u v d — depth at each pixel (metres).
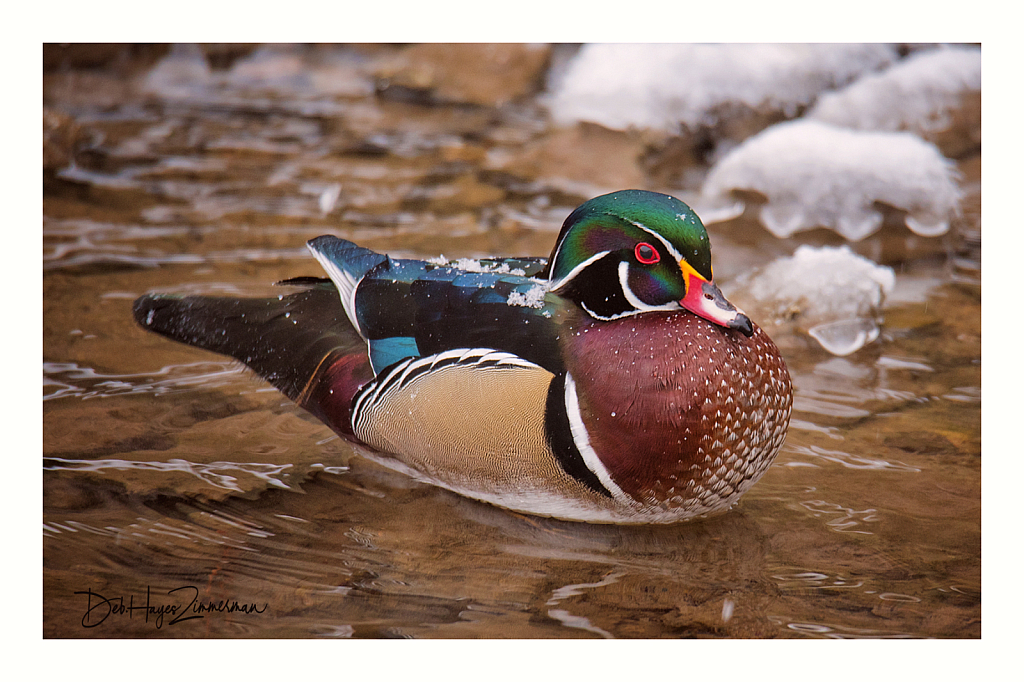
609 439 6.20
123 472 7.24
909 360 9.16
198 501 6.93
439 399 6.52
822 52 14.11
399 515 6.83
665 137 13.65
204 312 7.64
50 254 10.57
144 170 12.75
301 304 7.46
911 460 7.58
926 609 5.93
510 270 7.01
